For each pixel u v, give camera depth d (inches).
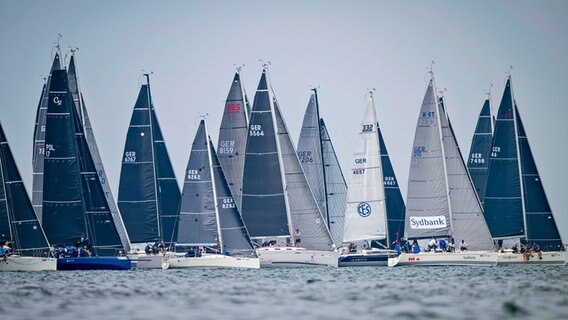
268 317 6845.5
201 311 7204.7
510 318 6752.0
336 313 7042.3
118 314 7071.9
